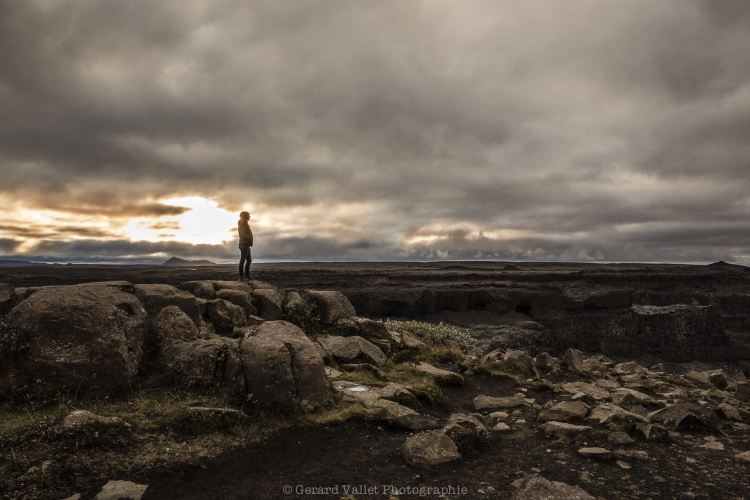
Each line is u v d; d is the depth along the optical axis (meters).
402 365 11.16
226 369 7.77
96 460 5.24
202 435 6.25
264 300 13.08
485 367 11.71
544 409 7.85
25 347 7.16
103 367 7.25
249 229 17.36
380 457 6.09
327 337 11.94
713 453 6.41
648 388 10.44
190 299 10.23
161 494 4.79
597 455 6.16
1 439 5.32
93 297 8.12
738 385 9.80
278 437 6.50
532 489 4.65
